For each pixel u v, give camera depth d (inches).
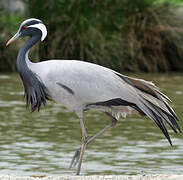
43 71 439.5
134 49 1118.4
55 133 598.2
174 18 1160.2
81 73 432.8
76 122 655.8
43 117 681.6
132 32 1123.3
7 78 987.9
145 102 424.8
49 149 534.0
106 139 578.6
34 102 446.0
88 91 431.5
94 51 1092.5
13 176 391.5
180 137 588.4
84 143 436.8
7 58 1079.0
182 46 1144.8
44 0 1070.4
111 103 432.8
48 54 1053.2
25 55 447.2
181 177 372.2
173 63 1154.7
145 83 426.3
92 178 379.6
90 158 508.1
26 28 451.5
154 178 373.1
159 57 1135.6
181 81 975.6
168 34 1144.8
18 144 549.3
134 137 586.2
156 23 1136.2
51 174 456.1
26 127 623.5
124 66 1115.3
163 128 423.5
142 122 668.1
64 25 1082.1
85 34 1090.7
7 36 1067.9
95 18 1104.8
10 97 800.9
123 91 429.4
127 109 438.3
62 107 759.1
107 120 670.5
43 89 441.7
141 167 478.6
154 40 1130.7
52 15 1074.7
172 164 486.9
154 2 1182.3
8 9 1099.3
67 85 432.8
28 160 496.1
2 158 500.1
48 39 1058.7
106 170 470.6
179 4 1250.0
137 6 1141.7
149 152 527.2
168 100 428.5
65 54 1073.5
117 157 510.9
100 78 432.8
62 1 1082.7
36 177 392.5
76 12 1090.1
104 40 1101.1
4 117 672.4
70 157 508.7
